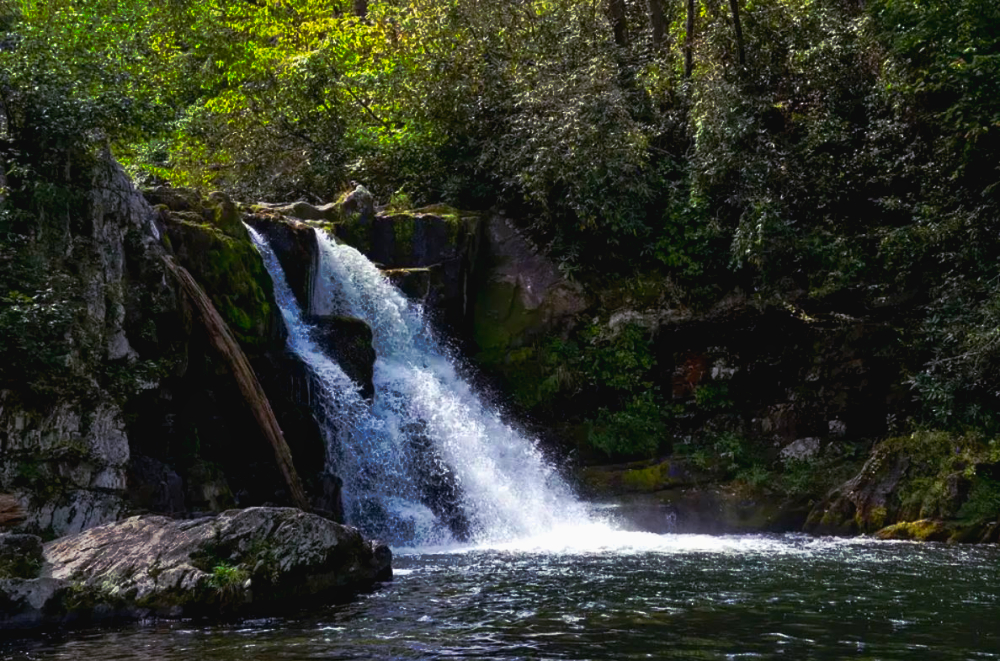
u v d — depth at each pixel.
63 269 10.54
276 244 15.02
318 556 8.31
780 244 17.58
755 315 17.78
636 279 18.55
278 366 13.17
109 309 10.85
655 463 17.00
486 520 14.63
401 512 13.80
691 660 5.92
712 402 17.86
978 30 17.05
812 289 17.50
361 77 22.36
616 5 21.92
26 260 10.20
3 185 10.45
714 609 7.68
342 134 22.48
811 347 17.45
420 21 22.09
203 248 12.82
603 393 17.98
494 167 20.08
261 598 7.76
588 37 21.34
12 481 9.45
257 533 8.17
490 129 20.94
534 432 17.30
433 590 8.64
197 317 11.90
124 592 7.42
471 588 8.76
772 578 9.47
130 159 21.11
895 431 16.52
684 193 19.05
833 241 17.64
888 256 17.03
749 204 18.16
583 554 11.71
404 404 15.36
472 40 21.66
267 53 23.16
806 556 11.41
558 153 18.67
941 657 6.00
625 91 20.20
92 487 10.12
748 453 17.09
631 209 18.61
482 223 19.06
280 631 6.86
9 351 9.63
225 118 22.78
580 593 8.48
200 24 23.78
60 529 9.71
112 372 10.66
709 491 16.20
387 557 9.32
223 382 12.16
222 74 24.08
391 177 21.34
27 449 9.63
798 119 19.30
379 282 16.72
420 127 21.23
